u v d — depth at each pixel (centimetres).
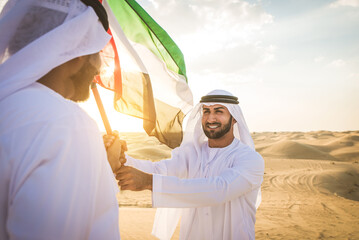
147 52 235
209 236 231
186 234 245
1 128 77
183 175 277
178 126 246
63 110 84
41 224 71
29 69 83
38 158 74
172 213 269
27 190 71
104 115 165
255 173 226
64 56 91
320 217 1202
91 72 107
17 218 70
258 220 1027
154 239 652
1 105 80
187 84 244
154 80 237
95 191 85
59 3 95
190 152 279
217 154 260
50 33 87
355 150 6975
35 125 77
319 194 2302
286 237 795
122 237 659
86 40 101
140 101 217
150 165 260
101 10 107
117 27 192
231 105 263
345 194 2602
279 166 3897
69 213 76
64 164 77
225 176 210
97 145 90
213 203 196
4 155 75
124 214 898
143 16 230
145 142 8394
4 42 90
